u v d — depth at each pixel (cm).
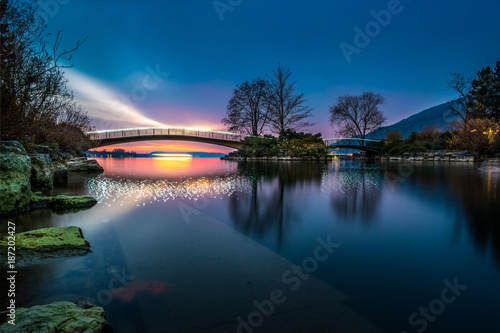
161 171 1452
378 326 150
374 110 5034
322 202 569
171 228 362
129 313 164
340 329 148
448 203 556
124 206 518
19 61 569
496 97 3672
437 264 243
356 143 5153
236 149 4472
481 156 2697
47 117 791
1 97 563
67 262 241
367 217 434
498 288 197
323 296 185
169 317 159
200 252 270
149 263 241
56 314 151
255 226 376
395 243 303
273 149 3581
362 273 224
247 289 194
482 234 338
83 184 849
